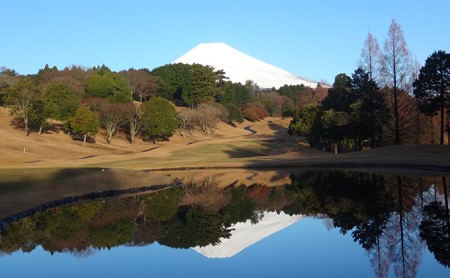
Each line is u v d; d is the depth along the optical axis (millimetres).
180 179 40938
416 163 43156
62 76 108688
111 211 24062
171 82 134500
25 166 49281
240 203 27109
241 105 150375
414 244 15367
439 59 54625
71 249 15859
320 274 12312
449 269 12445
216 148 83000
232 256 14594
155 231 18969
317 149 79688
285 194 30453
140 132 96938
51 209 24188
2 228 18922
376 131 62438
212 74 128750
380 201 24828
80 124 75562
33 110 77125
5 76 99812
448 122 65125
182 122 105125
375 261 13469
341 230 18109
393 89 61250
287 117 163875
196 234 18266
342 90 71938
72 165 52406
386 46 60094
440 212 21016
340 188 31578
